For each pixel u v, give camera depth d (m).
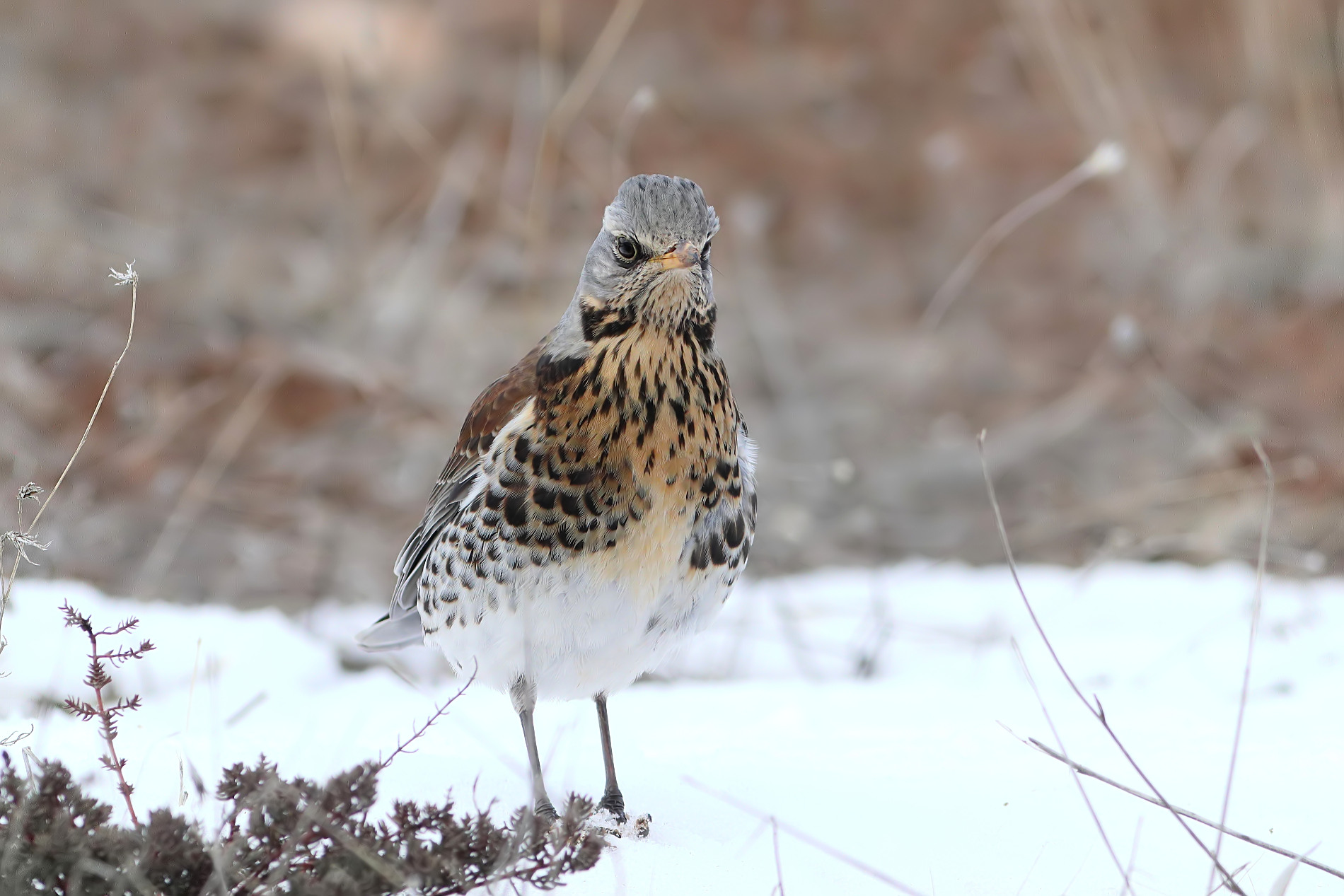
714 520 7.47
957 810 7.28
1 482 13.19
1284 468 14.52
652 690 10.07
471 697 9.89
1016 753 8.15
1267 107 20.92
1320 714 8.74
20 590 10.64
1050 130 23.19
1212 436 15.05
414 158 21.58
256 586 12.68
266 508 13.98
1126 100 20.56
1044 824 7.10
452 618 7.62
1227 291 18.66
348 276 18.66
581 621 7.32
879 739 8.48
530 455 7.23
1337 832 6.96
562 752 8.45
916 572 13.44
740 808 7.36
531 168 20.67
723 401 7.45
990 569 13.60
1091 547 14.23
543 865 6.06
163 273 18.69
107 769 6.70
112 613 10.48
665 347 7.22
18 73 25.17
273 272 18.94
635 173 21.88
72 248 18.80
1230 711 8.95
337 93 21.42
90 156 22.42
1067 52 20.86
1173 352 17.31
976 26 26.16
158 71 25.11
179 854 5.70
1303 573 12.93
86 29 26.77
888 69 25.03
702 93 24.11
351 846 5.71
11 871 5.54
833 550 14.25
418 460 15.16
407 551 8.31
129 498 13.81
